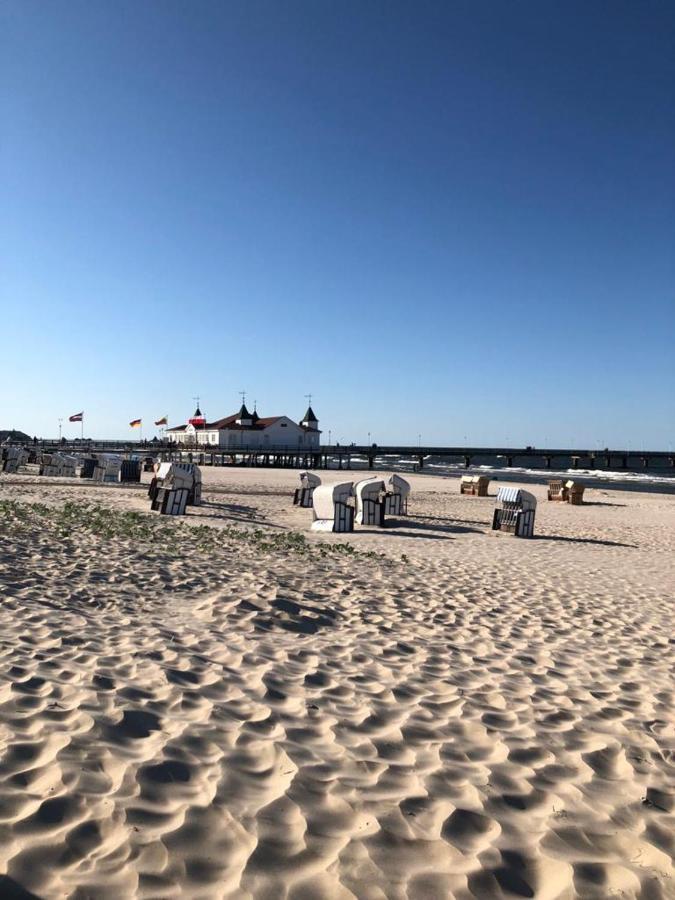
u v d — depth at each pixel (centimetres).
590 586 1036
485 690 532
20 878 249
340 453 8450
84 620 632
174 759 356
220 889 257
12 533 1070
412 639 674
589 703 520
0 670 462
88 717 394
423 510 2364
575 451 10238
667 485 5562
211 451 7975
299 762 368
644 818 346
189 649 571
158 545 1105
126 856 270
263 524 1659
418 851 295
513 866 292
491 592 934
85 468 3397
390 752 398
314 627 693
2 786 310
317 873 272
